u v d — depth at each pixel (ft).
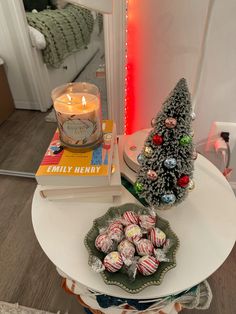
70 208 1.68
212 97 2.35
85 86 1.88
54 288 2.81
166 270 1.28
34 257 3.12
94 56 2.73
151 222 1.46
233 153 2.73
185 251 1.44
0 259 3.12
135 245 1.37
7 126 4.98
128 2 1.94
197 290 1.72
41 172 1.55
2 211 3.72
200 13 1.92
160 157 1.36
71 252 1.43
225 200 1.74
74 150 1.70
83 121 1.57
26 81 4.26
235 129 2.53
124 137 2.22
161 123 1.32
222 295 2.67
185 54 2.14
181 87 1.26
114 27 2.02
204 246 1.46
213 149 2.71
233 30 1.96
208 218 1.62
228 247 1.46
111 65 2.24
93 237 1.45
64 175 1.53
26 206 3.78
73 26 2.99
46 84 4.18
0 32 3.66
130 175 1.86
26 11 3.35
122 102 2.45
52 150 1.72
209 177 1.93
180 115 1.28
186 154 1.37
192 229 1.55
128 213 1.52
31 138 4.77
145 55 2.19
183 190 1.47
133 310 1.63
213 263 1.38
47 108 4.60
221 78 2.22
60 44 3.39
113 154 1.82
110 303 1.57
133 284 1.24
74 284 1.72
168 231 1.46
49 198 1.70
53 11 3.16
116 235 1.39
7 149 4.68
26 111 4.72
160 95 2.41
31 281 2.89
